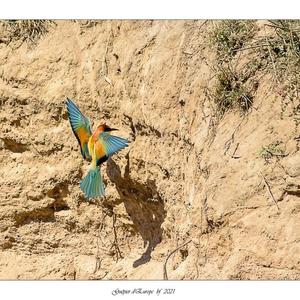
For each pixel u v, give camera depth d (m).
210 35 35.19
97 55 37.91
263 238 31.55
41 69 39.06
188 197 34.03
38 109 39.06
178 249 33.84
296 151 32.00
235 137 33.16
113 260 37.88
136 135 36.41
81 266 38.38
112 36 37.72
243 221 31.97
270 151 32.25
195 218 33.16
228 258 32.00
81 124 34.72
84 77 38.09
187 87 35.09
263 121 32.91
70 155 38.53
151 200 36.19
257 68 34.00
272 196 31.80
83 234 38.62
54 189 38.88
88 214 38.28
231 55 34.62
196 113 34.59
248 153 32.59
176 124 35.09
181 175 34.66
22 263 39.66
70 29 38.91
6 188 39.66
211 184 32.84
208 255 32.50
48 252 39.38
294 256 31.09
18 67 39.44
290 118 32.56
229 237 32.12
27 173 39.38
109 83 37.34
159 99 35.59
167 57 35.88
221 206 32.41
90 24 38.44
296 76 33.25
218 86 34.25
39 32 39.53
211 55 34.94
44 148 39.03
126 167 36.44
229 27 35.03
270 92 33.28
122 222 37.44
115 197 37.22
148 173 35.88
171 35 36.09
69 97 38.19
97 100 37.62
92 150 34.38
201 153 33.81
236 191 32.28
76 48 38.56
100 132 34.41
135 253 37.06
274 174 31.95
